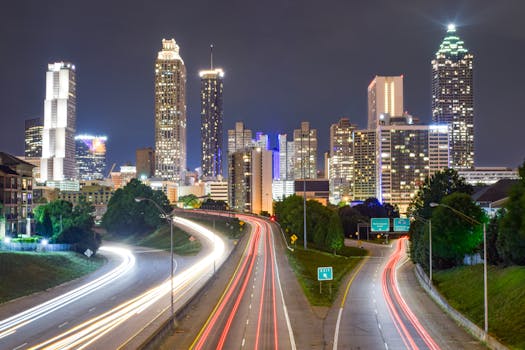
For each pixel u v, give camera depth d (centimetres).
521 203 7919
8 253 10031
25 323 6519
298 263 12188
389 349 5091
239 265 11988
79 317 6838
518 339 5472
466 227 10625
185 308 6888
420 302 7875
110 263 13275
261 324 6234
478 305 7312
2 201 14212
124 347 5219
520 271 7519
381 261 14312
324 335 5675
